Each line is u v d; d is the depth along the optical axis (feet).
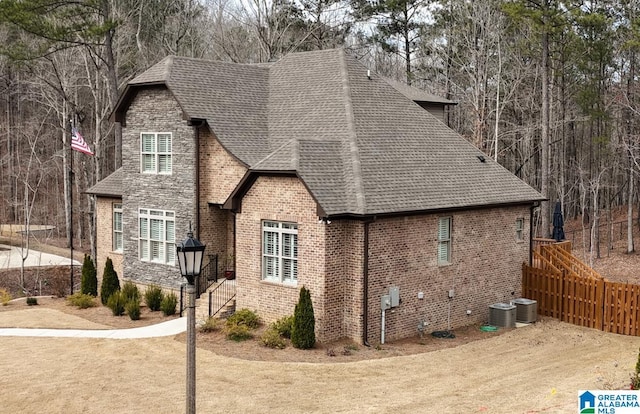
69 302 94.17
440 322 79.82
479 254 84.89
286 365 62.23
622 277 121.90
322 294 69.46
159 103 88.69
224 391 54.90
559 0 123.85
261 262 75.05
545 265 92.79
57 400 53.42
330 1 174.29
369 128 82.07
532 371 61.72
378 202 71.20
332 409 50.55
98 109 150.20
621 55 146.72
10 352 67.62
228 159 83.05
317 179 70.33
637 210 168.04
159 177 89.56
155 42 181.47
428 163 83.35
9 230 188.03
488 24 140.87
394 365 63.21
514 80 157.79
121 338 72.74
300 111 87.30
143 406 51.75
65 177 177.78
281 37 160.66
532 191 92.73
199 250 42.09
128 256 94.94
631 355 69.10
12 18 119.14
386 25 190.39
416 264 76.33
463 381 57.93
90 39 135.74
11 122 215.92
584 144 175.83
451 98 170.81
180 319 81.41
